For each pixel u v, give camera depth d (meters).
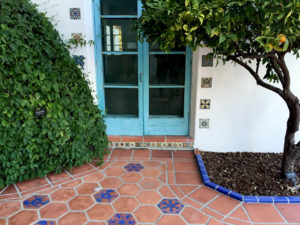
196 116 3.20
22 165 2.50
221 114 3.17
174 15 1.74
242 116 3.16
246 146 3.27
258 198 2.30
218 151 3.31
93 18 3.08
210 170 2.82
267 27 1.71
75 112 2.76
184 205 2.27
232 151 3.29
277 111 3.11
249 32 2.11
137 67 3.28
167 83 3.33
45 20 2.60
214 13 1.70
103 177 2.73
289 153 2.50
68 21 3.00
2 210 2.19
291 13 1.61
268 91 3.05
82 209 2.22
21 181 2.59
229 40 1.80
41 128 2.53
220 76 3.04
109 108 3.45
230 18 1.75
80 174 2.78
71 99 2.72
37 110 2.47
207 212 2.18
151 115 3.44
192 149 3.35
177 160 3.11
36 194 2.42
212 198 2.37
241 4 1.64
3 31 2.15
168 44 2.06
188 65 3.21
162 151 3.34
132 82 3.34
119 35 3.18
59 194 2.43
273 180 2.58
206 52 2.96
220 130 3.23
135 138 3.38
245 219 2.10
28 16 2.39
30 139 2.47
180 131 3.45
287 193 2.38
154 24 2.12
